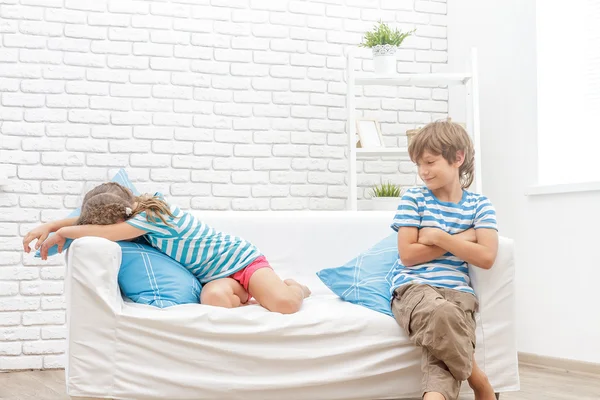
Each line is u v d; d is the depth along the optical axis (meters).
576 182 3.41
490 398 2.21
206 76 4.03
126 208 2.36
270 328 2.16
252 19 4.12
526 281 3.75
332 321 2.22
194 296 2.41
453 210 2.36
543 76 3.72
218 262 2.48
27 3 3.77
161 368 2.12
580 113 3.59
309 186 4.16
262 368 2.15
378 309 2.35
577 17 3.60
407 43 4.42
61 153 3.79
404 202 2.38
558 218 3.54
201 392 2.12
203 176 4.00
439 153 2.33
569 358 3.45
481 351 2.35
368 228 2.99
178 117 3.97
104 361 2.11
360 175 4.29
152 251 2.42
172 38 3.98
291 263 2.90
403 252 2.32
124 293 2.38
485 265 2.29
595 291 3.31
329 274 2.59
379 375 2.22
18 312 3.67
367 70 4.32
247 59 4.10
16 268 3.68
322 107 4.21
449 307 2.05
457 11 4.40
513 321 2.39
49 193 3.76
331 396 2.19
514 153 3.89
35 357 3.67
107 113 3.87
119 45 3.90
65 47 3.82
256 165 4.09
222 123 4.04
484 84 4.15
